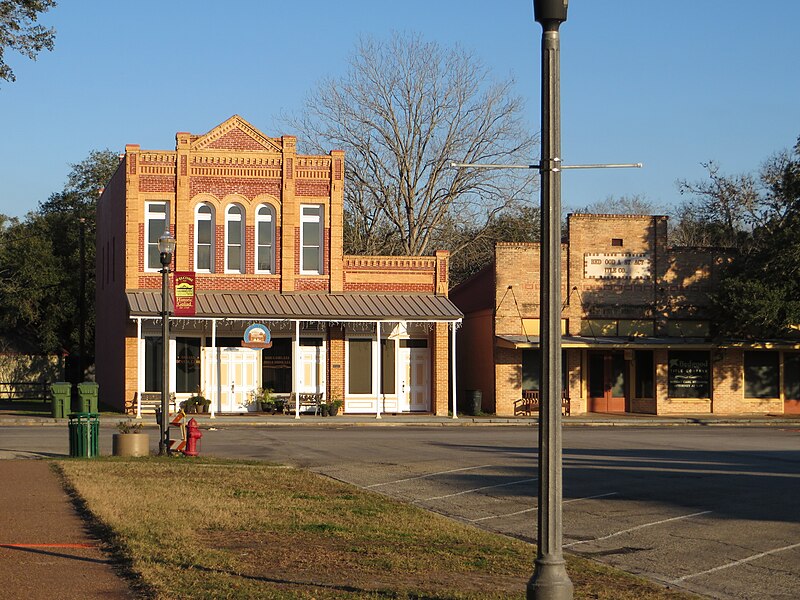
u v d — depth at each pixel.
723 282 42.34
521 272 42.75
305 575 10.46
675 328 43.94
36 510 14.57
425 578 10.54
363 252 58.94
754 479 19.89
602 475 20.50
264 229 41.00
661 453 25.62
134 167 39.69
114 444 23.30
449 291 49.44
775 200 44.91
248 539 12.57
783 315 41.31
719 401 44.03
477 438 30.25
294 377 40.59
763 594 10.56
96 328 54.31
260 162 40.69
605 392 43.88
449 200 57.03
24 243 59.31
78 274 62.16
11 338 62.00
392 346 42.03
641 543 13.38
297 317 39.09
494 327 42.44
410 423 37.94
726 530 14.30
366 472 21.00
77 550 11.55
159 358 39.94
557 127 8.23
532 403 42.19
